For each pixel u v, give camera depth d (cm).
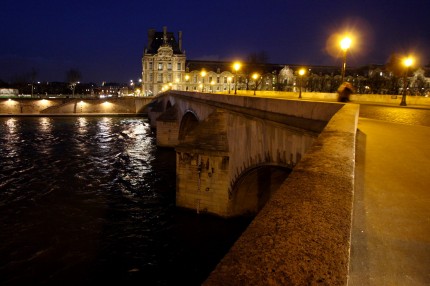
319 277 204
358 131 1339
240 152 2392
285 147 1738
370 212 570
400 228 511
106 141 6506
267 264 217
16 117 10781
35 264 1984
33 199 3045
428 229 508
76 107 11950
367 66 13412
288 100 1675
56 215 2684
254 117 2080
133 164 4578
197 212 2717
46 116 11256
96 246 2208
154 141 6619
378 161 888
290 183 378
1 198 3061
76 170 4156
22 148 5606
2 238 2281
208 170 2664
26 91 18275
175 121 5859
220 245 2283
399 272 400
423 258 429
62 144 6072
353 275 394
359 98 4125
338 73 13262
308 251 230
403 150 1011
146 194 3244
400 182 722
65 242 2247
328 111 1372
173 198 3120
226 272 210
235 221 2612
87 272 1930
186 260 2100
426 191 668
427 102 3484
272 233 256
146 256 2125
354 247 456
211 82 14888
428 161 888
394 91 9062
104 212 2772
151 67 15188
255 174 2391
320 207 303
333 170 425
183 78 15025
